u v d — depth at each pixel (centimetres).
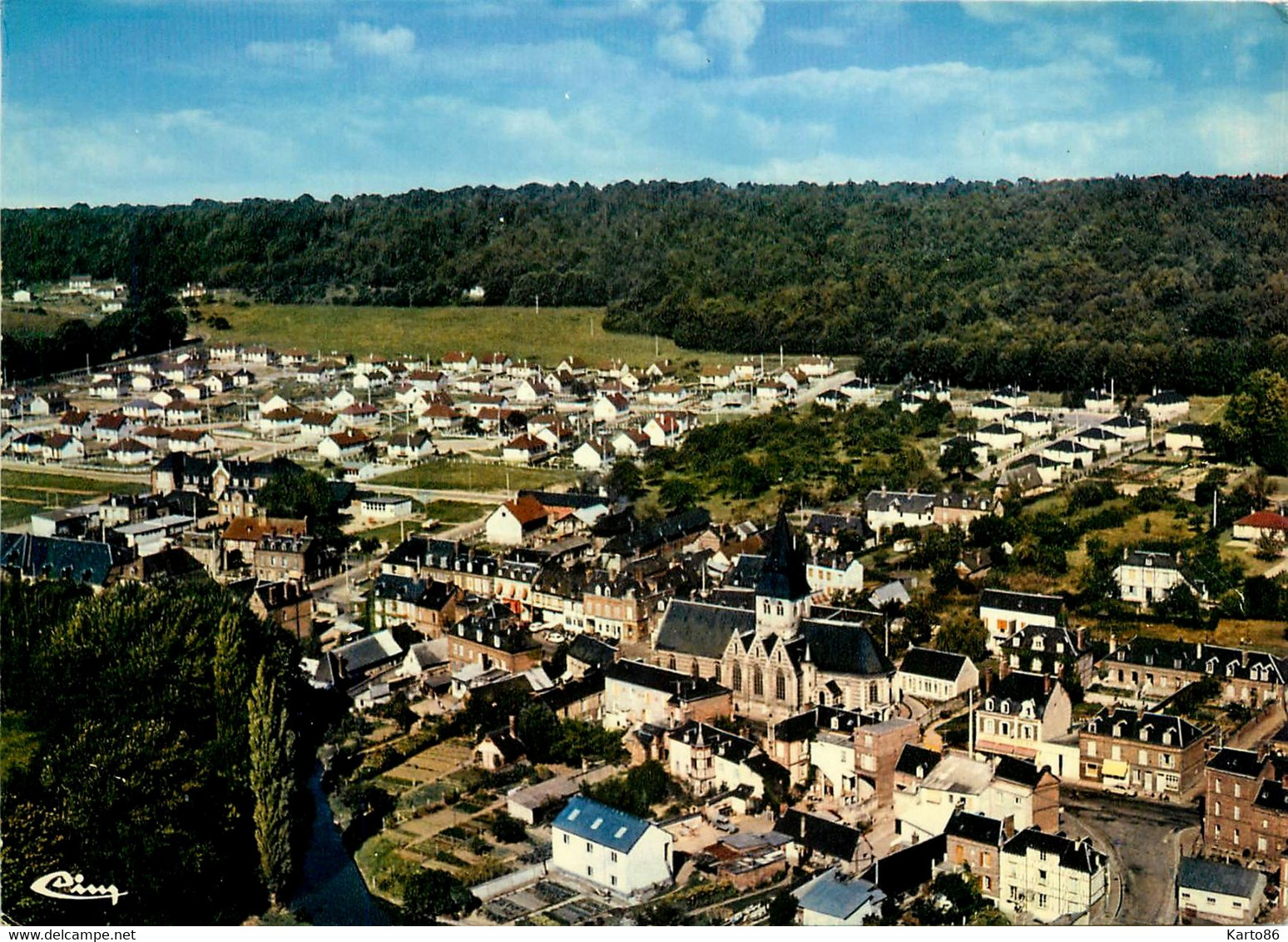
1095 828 19800
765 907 17762
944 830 19262
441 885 18125
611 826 18725
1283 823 18350
